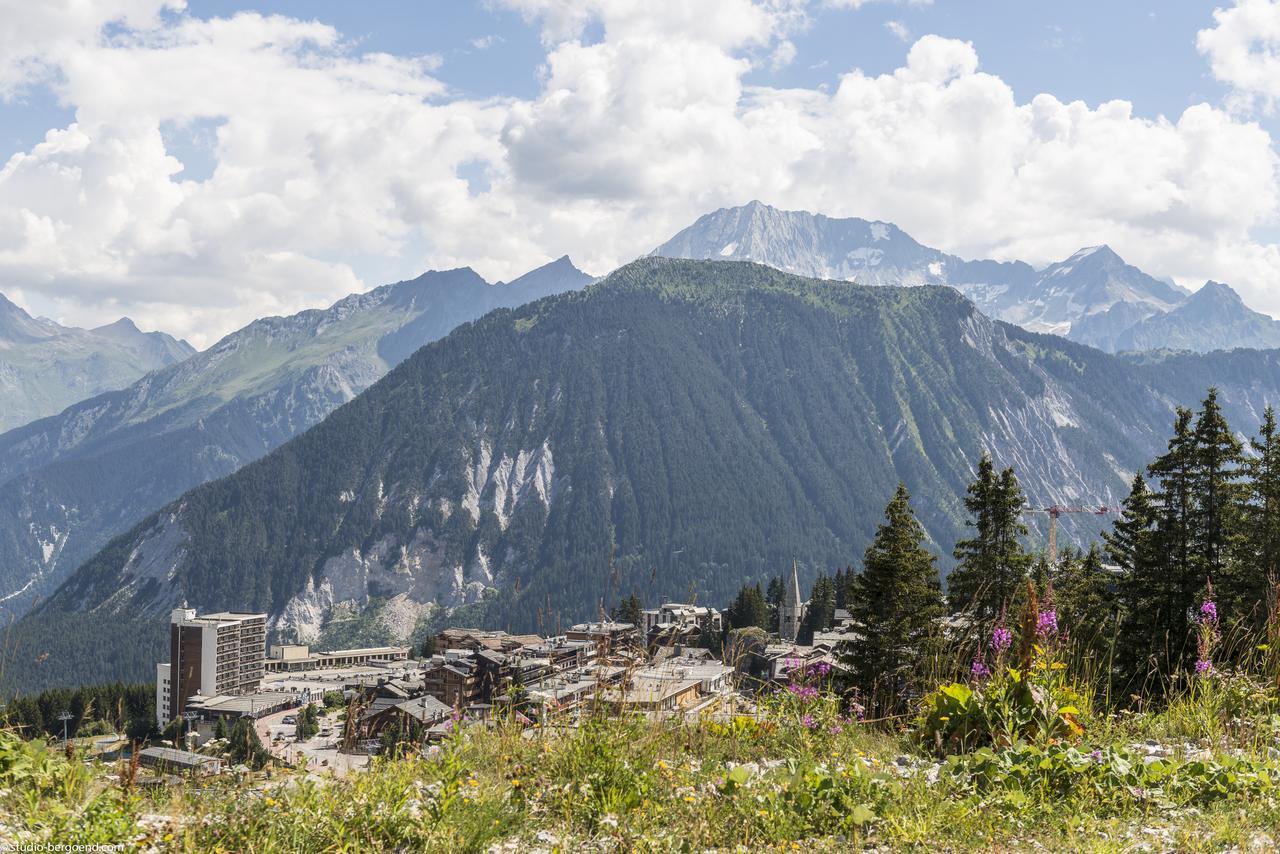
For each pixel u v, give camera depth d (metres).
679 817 9.90
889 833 9.54
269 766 10.43
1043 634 13.17
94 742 10.73
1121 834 9.45
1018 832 9.57
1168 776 10.81
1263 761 11.38
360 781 10.05
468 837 9.07
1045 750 11.30
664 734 12.12
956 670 15.00
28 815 8.95
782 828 9.62
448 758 10.48
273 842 8.62
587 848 9.20
